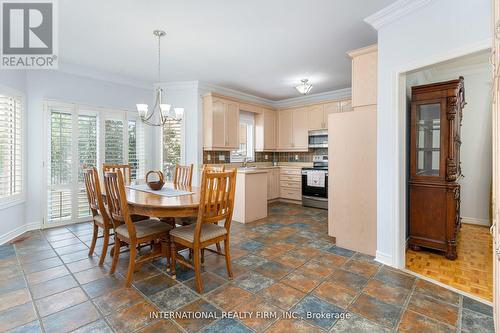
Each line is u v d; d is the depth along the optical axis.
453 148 2.77
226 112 4.95
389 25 2.48
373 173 2.77
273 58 3.65
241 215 4.22
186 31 2.87
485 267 2.57
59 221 3.89
